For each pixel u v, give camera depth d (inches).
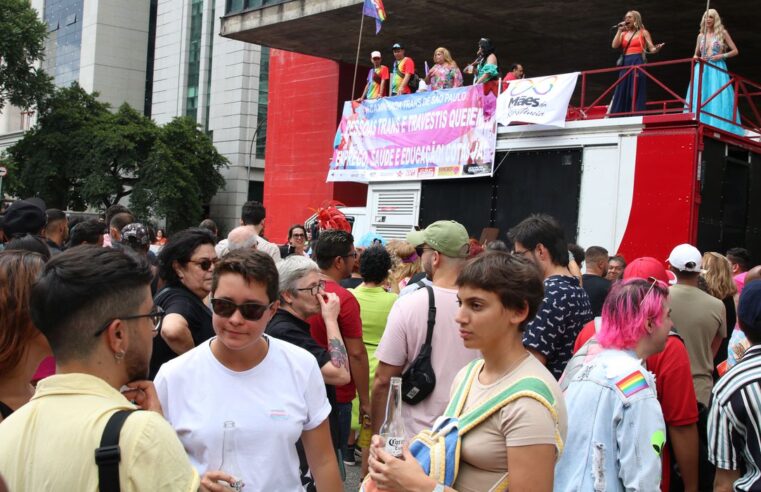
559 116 375.2
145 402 92.3
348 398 201.2
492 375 102.5
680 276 214.2
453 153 427.5
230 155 1889.8
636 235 345.4
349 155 499.5
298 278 157.8
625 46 407.5
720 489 127.3
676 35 645.3
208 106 2000.5
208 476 100.8
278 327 156.1
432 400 155.3
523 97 392.8
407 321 158.4
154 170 1577.3
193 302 154.6
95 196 1581.0
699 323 207.8
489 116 410.9
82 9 2336.4
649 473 118.4
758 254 388.8
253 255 109.3
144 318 80.7
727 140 352.8
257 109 1889.8
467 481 97.4
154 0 2363.4
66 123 1630.2
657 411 121.3
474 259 103.9
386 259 232.4
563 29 650.8
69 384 75.4
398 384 104.7
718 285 254.2
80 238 249.9
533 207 390.0
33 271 93.1
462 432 98.0
